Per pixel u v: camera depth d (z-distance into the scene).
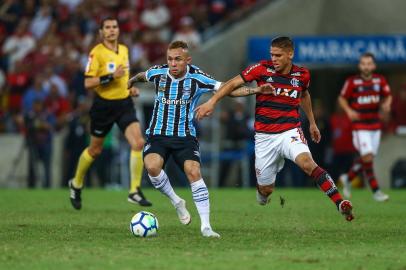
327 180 34.22
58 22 95.00
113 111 46.50
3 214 43.91
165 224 38.81
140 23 94.38
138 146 46.66
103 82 45.44
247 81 35.16
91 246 30.70
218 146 81.75
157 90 34.84
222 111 81.50
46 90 81.25
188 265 26.30
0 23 96.56
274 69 35.84
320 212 45.69
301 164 34.84
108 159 77.00
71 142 76.81
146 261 27.11
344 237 33.78
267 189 38.38
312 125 37.84
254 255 28.50
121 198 57.69
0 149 81.19
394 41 84.00
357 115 55.06
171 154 35.06
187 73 34.59
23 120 80.00
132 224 33.50
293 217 42.56
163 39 93.88
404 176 78.50
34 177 79.94
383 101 55.78
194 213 44.97
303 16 88.81
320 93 90.81
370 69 55.19
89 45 85.69
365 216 43.19
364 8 89.12
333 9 89.12
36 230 35.91
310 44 83.88
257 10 89.62
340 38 83.88
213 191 67.44
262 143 36.47
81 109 76.94
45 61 89.25
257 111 36.50
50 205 50.66
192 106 34.66
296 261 27.27
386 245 31.45
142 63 86.00
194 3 96.88
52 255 28.39
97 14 95.25
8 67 92.25
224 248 30.28
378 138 56.03
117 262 26.91
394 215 43.88
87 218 41.69
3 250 29.58
